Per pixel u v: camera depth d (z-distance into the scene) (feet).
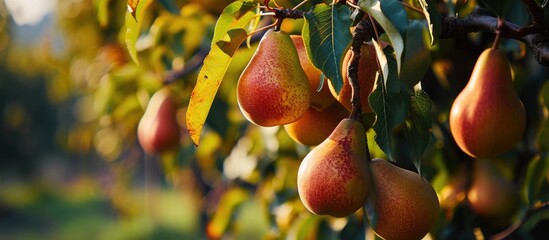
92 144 14.49
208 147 7.42
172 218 32.27
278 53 3.56
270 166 6.66
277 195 6.42
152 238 28.27
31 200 45.65
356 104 3.52
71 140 14.70
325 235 5.76
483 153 3.81
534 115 5.75
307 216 5.78
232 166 6.98
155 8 6.30
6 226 37.55
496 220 5.58
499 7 3.74
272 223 6.43
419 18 4.44
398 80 3.59
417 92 3.72
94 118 11.84
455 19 3.81
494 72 3.78
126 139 11.71
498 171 5.53
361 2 3.44
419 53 3.97
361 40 3.52
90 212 40.24
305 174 3.48
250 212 25.45
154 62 6.59
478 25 3.80
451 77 5.44
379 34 3.56
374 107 3.56
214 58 3.65
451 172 5.62
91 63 10.68
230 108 6.62
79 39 11.25
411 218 3.52
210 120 6.50
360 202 3.46
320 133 3.80
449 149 5.56
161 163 8.20
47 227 36.65
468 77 5.38
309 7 4.36
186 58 6.60
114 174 14.02
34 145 44.37
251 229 21.89
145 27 6.42
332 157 3.45
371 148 4.27
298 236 5.81
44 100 41.16
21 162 45.39
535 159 5.02
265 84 3.53
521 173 5.70
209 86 3.69
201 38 6.42
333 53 3.45
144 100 7.35
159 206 30.48
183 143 7.43
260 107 3.54
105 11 5.47
